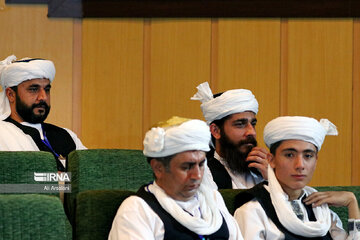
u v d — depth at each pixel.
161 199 5.80
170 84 12.33
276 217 6.25
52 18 12.28
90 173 7.21
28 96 9.28
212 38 12.28
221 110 8.04
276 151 6.41
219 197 6.23
